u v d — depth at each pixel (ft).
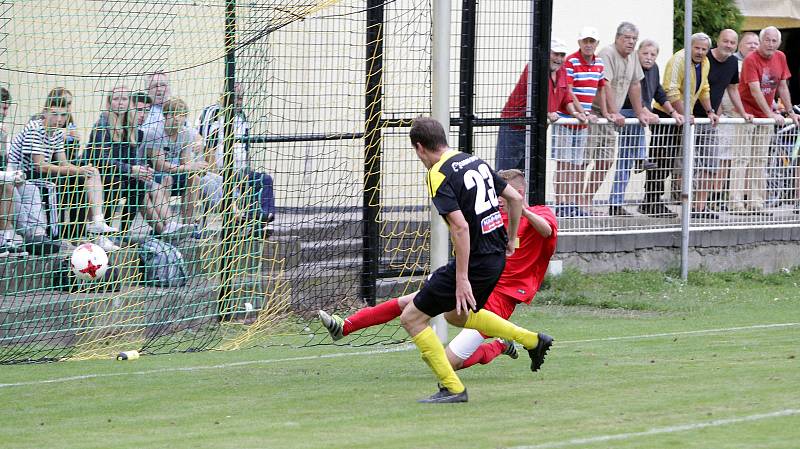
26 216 114.83
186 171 120.57
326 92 131.95
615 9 193.26
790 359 94.32
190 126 122.93
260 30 122.11
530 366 94.22
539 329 119.34
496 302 89.81
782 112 167.43
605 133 149.18
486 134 140.56
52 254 114.83
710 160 157.28
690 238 157.69
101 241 116.98
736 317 128.16
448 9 103.14
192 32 125.29
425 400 78.02
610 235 151.74
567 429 67.21
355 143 131.34
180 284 117.29
